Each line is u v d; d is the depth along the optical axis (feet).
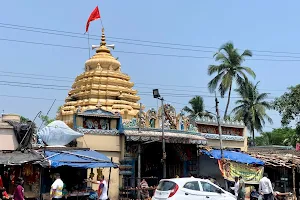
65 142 73.26
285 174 103.19
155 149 92.58
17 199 51.80
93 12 104.27
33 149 68.28
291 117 116.98
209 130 96.37
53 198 57.16
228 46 143.33
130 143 80.23
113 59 105.09
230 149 97.40
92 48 107.55
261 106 160.86
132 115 93.91
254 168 90.94
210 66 143.84
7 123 70.79
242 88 144.97
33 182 67.31
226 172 86.22
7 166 66.69
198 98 182.09
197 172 90.63
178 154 91.15
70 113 93.86
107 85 97.86
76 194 68.28
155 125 84.07
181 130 86.79
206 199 57.67
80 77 101.96
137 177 79.82
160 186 59.11
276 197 85.30
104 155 73.00
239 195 71.61
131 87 103.60
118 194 77.56
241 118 163.43
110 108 93.91
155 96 77.56
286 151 112.98
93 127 78.33
